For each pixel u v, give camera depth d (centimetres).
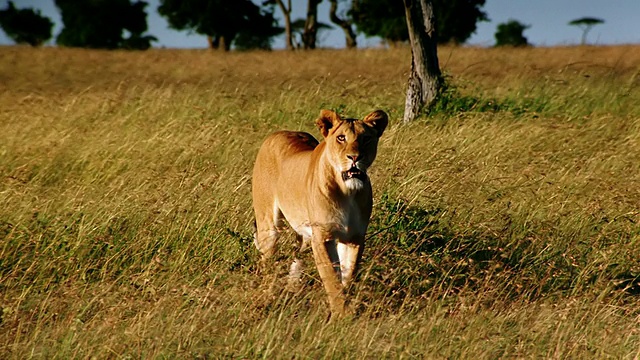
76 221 2802
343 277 2319
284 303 2120
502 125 4278
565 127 4269
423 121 4647
